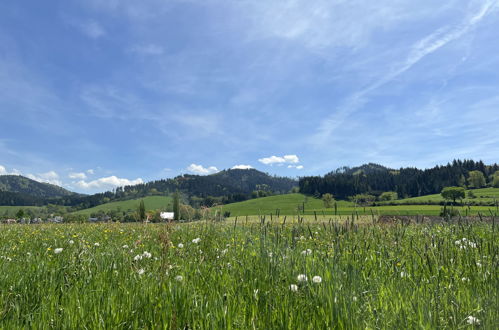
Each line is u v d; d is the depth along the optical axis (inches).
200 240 247.3
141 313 101.4
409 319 94.7
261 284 125.1
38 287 124.4
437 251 170.1
